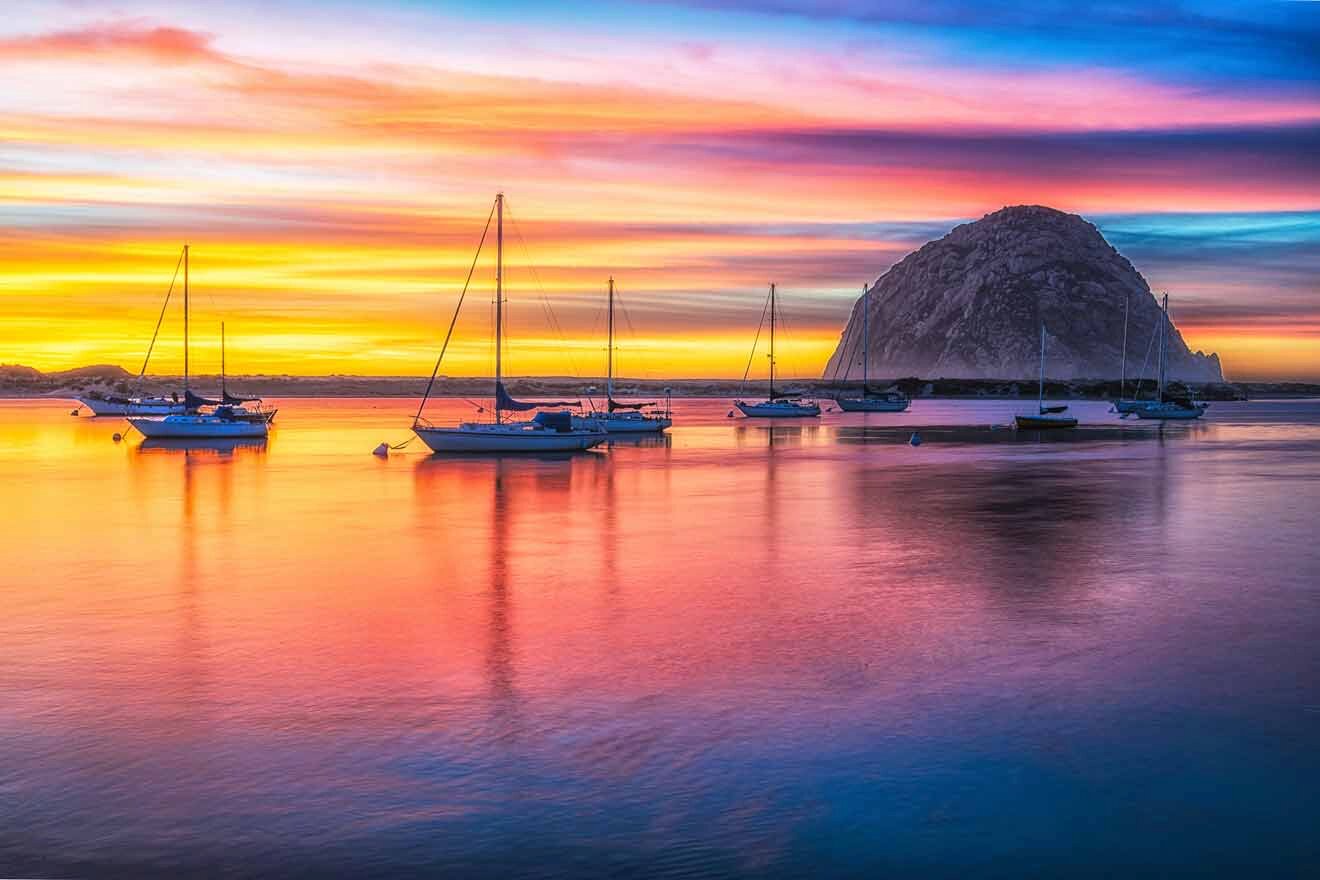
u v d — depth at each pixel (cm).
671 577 2341
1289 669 1600
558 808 1096
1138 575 2358
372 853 1001
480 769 1198
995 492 4162
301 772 1188
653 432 8900
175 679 1547
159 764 1212
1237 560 2555
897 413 16338
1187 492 4156
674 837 1036
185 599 2117
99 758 1230
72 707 1416
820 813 1089
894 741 1288
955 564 2498
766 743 1280
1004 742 1286
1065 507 3647
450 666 1616
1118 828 1061
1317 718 1377
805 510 3569
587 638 1786
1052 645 1738
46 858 991
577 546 2788
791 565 2489
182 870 970
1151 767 1209
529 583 2275
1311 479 4734
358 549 2750
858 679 1542
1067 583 2267
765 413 12862
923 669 1593
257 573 2403
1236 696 1467
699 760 1226
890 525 3183
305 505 3753
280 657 1667
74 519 3375
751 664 1622
